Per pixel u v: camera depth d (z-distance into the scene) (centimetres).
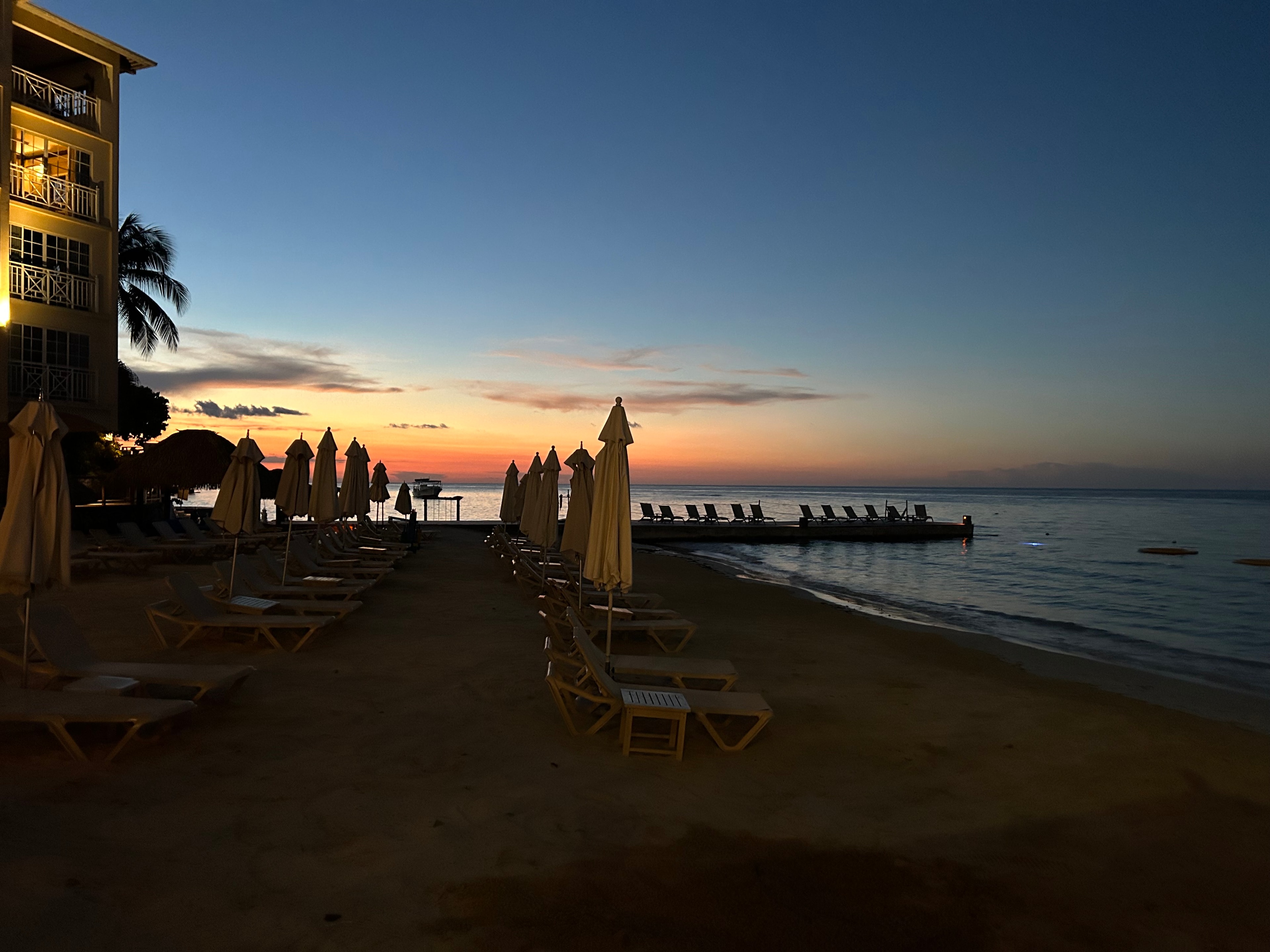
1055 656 1016
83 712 451
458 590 1324
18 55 1917
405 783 458
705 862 374
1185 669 1008
